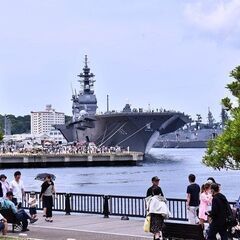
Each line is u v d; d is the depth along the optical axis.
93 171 105.56
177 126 137.12
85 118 143.12
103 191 59.97
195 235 15.29
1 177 23.09
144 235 19.78
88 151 133.50
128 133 136.88
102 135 144.38
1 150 149.12
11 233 20.61
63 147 149.50
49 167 122.00
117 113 133.00
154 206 17.14
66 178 84.75
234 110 18.66
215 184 15.43
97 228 21.92
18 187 23.47
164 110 131.88
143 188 63.41
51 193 24.50
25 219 21.20
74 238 19.19
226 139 17.61
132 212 25.39
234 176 85.56
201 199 18.20
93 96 179.50
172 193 54.47
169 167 121.56
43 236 19.72
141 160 132.12
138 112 131.00
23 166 119.62
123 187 65.69
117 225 22.77
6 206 20.83
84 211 26.75
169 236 15.91
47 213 24.23
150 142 138.62
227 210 15.22
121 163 129.00
